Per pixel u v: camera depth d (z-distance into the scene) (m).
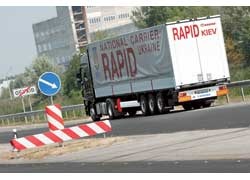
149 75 68.75
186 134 40.50
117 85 74.06
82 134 44.19
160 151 34.62
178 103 66.31
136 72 70.50
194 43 66.62
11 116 113.44
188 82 66.12
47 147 46.22
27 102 161.50
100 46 76.44
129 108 74.25
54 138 43.50
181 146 35.19
